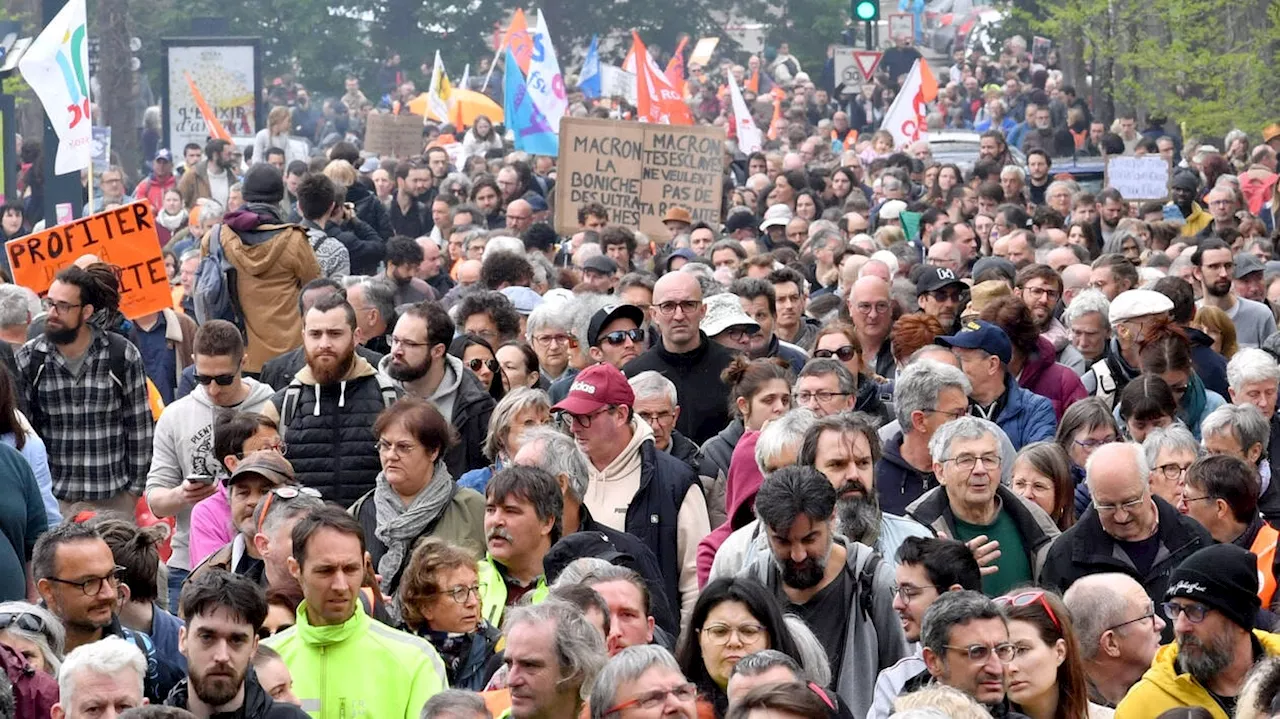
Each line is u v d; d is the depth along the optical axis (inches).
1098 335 1214.9
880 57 4682.6
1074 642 693.9
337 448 1013.2
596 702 589.6
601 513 899.4
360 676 723.4
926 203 2220.7
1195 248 1477.6
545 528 807.7
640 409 951.0
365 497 902.4
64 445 1133.7
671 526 896.9
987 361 1053.8
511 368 1144.8
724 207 2381.9
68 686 648.4
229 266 1333.7
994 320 1127.0
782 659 614.5
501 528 803.4
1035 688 681.0
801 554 747.4
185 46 3745.1
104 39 4274.1
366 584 794.2
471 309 1228.5
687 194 1884.8
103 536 782.5
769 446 854.5
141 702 655.1
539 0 6003.9
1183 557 827.4
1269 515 1000.9
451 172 2439.7
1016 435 1053.2
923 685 670.5
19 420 989.8
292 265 1332.4
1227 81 3120.1
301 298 1156.5
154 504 1040.2
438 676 730.8
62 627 723.4
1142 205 2135.8
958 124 4522.6
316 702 718.5
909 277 1568.7
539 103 2613.2
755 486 855.1
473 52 5954.7
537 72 2615.7
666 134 1884.8
